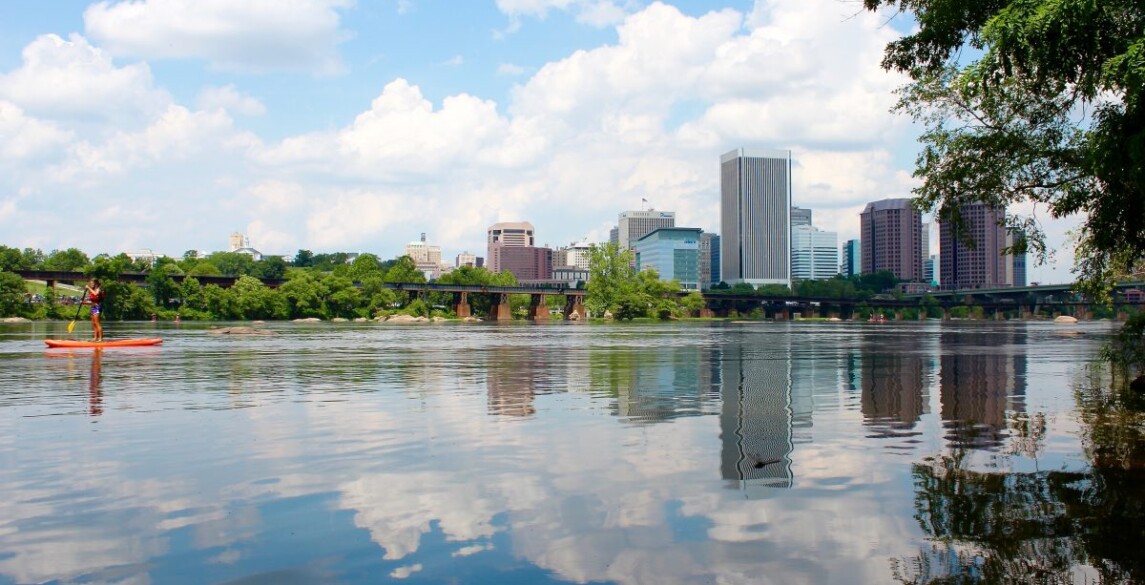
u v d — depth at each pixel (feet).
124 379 100.83
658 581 26.73
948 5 68.08
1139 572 27.30
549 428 58.80
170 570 28.22
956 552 29.50
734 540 31.12
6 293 457.68
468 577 27.30
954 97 90.58
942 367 123.24
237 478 42.19
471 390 86.33
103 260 491.31
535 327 449.48
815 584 26.40
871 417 65.00
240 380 99.25
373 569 28.17
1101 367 122.01
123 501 37.58
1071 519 33.71
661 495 38.17
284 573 27.89
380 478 42.01
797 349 185.98
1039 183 91.97
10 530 33.01
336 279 611.06
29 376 105.19
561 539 31.40
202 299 553.64
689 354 162.71
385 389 87.61
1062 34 52.80
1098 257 103.45
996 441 53.06
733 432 56.80
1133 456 47.57
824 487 39.68
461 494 38.55
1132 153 52.29
